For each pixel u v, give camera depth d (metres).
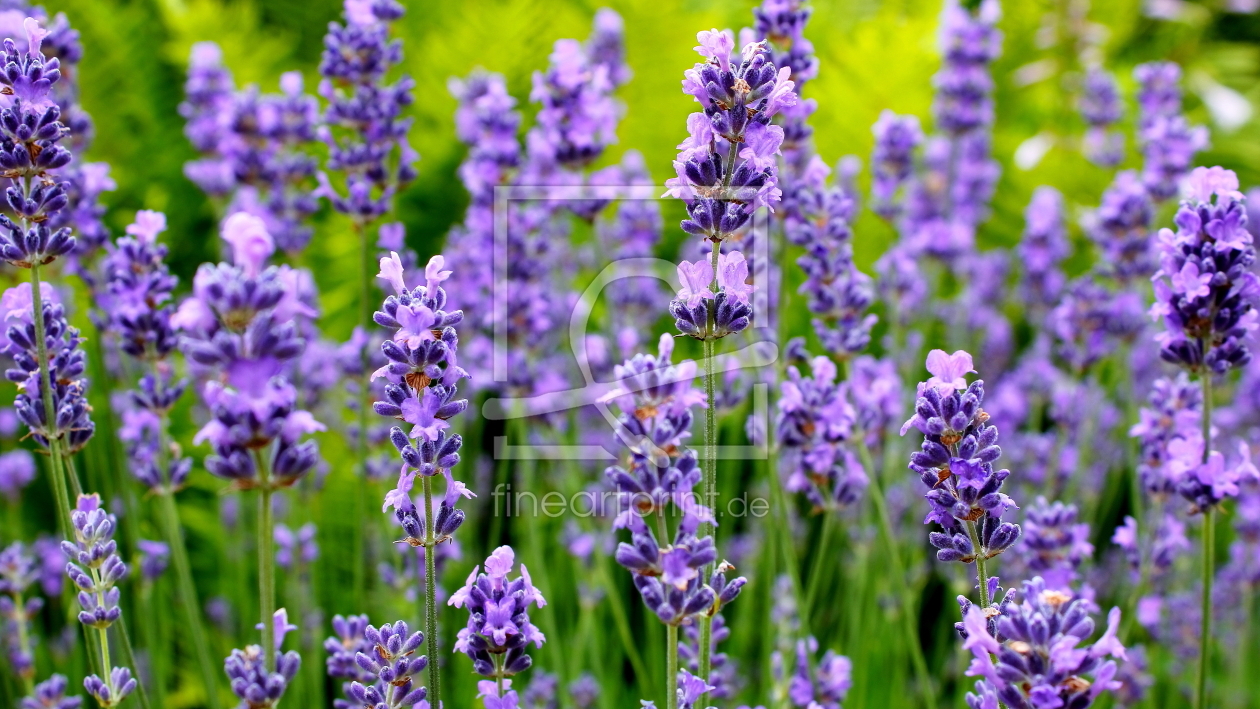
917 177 1.37
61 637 1.00
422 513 0.81
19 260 0.82
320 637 0.97
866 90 1.60
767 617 0.94
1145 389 1.19
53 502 1.28
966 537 0.79
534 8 1.54
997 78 1.97
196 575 1.28
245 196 1.07
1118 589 1.03
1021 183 1.72
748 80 0.80
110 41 1.53
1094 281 1.14
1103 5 2.14
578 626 1.01
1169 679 1.06
